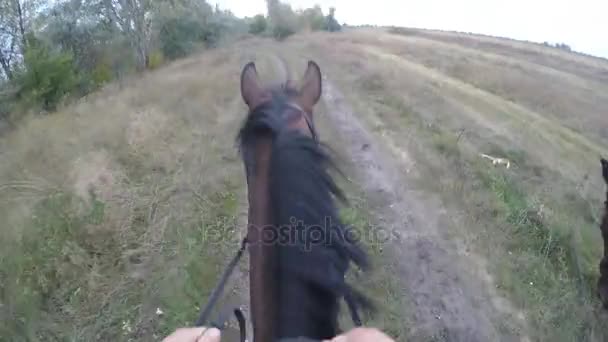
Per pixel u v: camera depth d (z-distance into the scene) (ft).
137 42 89.04
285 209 5.77
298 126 6.58
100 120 33.37
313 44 100.89
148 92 43.91
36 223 19.74
